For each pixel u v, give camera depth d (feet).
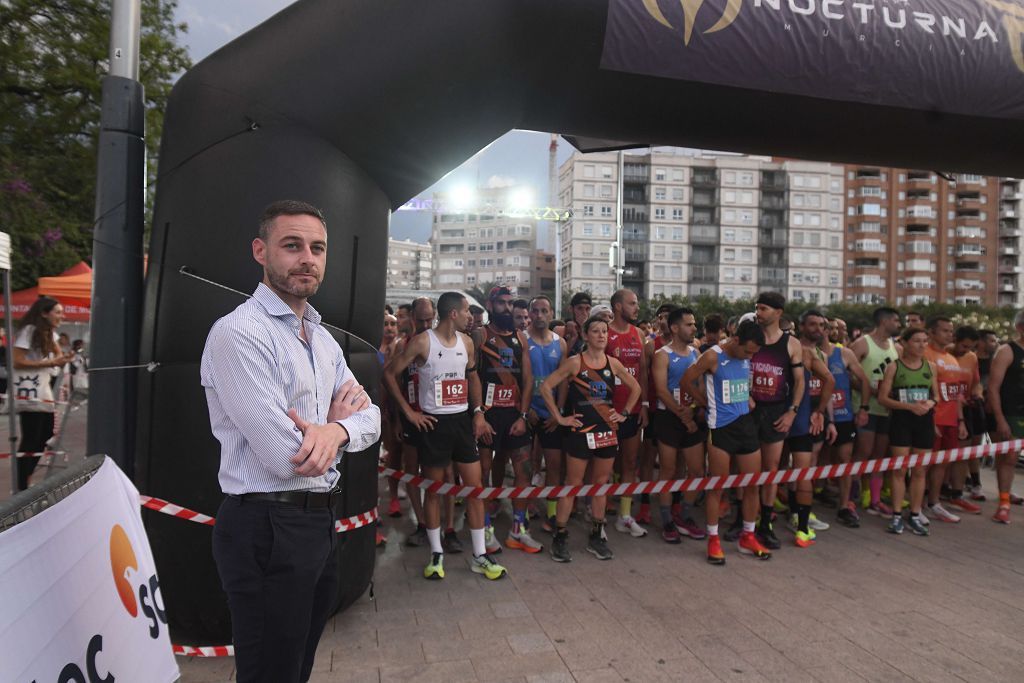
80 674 4.41
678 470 18.80
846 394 18.47
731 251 315.37
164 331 10.12
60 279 33.17
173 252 10.16
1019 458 25.70
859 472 16.07
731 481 14.69
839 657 10.07
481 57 11.50
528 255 391.65
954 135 15.02
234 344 5.80
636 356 17.92
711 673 9.52
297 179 10.30
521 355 16.58
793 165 315.58
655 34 12.54
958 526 17.87
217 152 10.19
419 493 15.70
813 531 16.40
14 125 35.32
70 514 4.81
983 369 22.82
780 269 315.58
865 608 12.03
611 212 310.86
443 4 11.08
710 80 13.12
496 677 9.36
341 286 10.71
